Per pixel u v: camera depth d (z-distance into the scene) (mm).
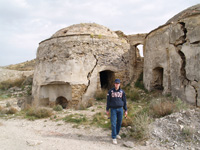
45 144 3832
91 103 8984
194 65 6387
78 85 9648
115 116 4242
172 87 7613
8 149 3475
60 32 11969
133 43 15453
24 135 4621
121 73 11234
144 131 4234
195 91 6273
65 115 6957
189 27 6719
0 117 7254
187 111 5035
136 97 8953
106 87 12359
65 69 9805
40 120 6504
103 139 4355
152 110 5980
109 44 10891
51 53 10453
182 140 3910
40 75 11016
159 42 8758
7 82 16828
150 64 9594
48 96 11180
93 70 10141
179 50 7266
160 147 3732
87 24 12289
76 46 10047
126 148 3756
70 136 4652
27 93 13516
